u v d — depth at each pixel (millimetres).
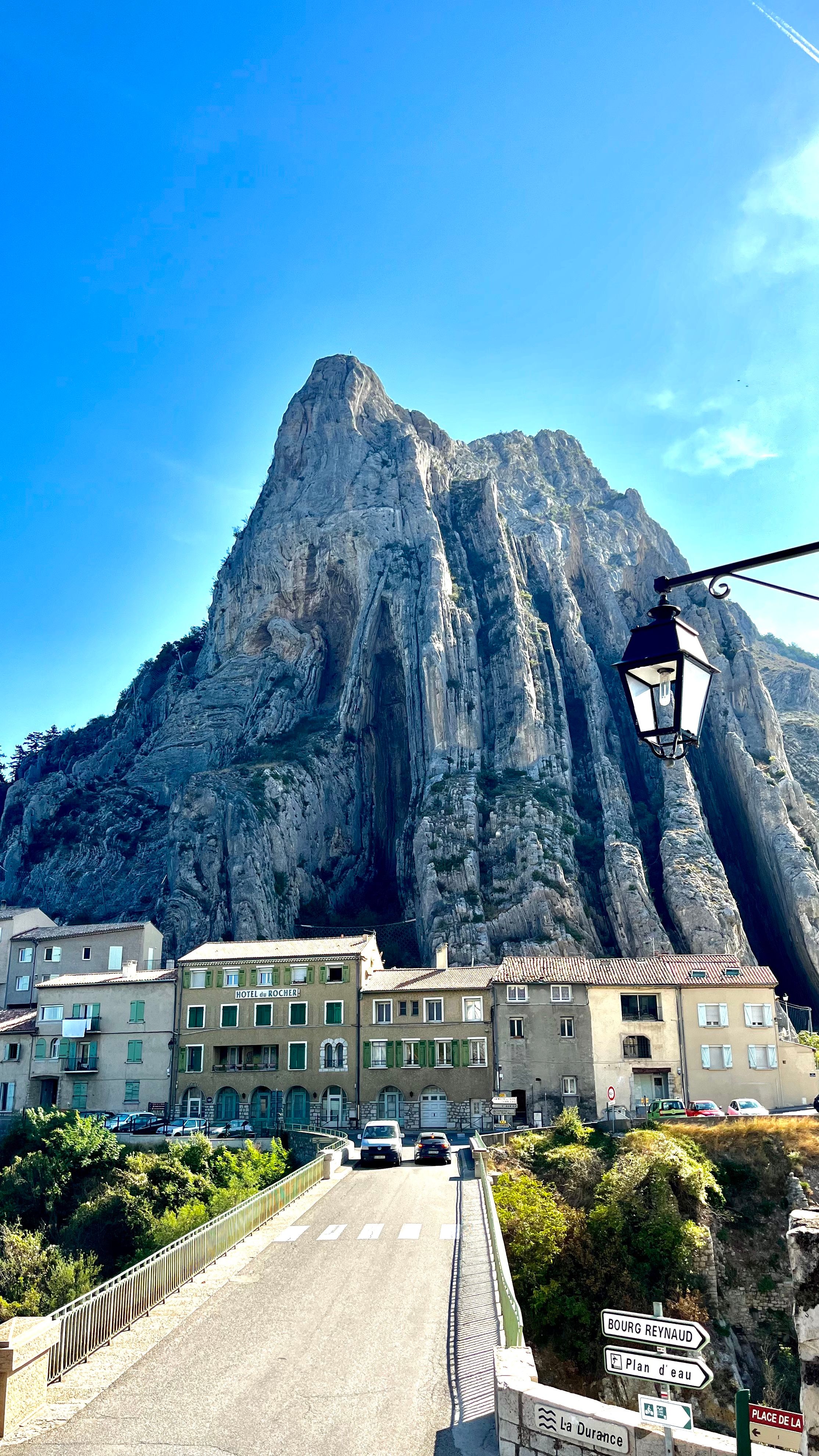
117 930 96375
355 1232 34344
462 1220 36438
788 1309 47250
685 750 10328
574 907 136875
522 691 166250
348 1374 19984
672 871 141625
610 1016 76000
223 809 147000
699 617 182125
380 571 177625
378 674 173625
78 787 187375
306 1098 78375
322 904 149750
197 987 81750
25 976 97562
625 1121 60719
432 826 146000
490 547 191625
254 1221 34594
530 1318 41562
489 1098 75750
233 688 184000
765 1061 75000
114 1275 50750
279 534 188375
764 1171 54594
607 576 199500
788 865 141125
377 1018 79000
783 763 163000
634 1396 38781
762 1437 15812
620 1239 45125
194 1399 18688
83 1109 80688
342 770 162375
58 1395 19047
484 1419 17484
